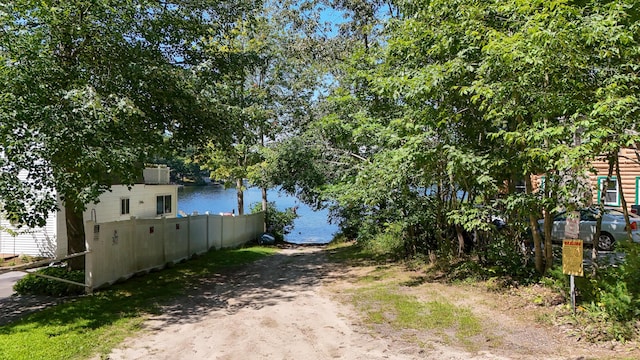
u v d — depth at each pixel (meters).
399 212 11.68
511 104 6.65
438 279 9.36
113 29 8.86
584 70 6.20
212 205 47.19
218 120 11.49
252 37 21.16
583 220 12.95
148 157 9.81
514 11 6.56
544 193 7.14
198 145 12.18
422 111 8.14
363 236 15.79
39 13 7.88
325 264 13.56
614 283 6.32
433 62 8.90
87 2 8.27
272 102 23.31
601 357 4.88
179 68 10.28
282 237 25.88
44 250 15.50
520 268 8.45
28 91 7.33
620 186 6.94
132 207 20.67
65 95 7.39
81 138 7.32
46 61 7.59
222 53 12.01
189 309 7.87
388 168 9.03
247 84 23.17
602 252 11.90
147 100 9.91
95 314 7.38
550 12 5.62
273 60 23.20
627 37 5.36
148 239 11.64
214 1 11.23
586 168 5.93
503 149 7.68
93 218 11.78
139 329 6.63
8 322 7.02
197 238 15.53
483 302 7.36
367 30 15.56
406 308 7.30
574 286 6.36
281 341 6.02
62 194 7.91
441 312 6.95
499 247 8.91
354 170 14.30
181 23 10.24
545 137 6.08
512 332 5.90
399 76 8.77
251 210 27.25
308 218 41.84
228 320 7.11
